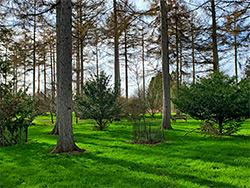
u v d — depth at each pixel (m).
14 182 4.46
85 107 13.90
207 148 7.41
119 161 5.95
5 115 8.65
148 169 5.20
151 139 9.15
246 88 9.97
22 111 9.45
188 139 9.64
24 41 14.97
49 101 20.00
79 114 14.21
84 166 5.51
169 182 4.30
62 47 7.35
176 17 17.34
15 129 9.35
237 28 13.16
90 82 14.00
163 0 14.06
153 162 5.78
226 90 10.02
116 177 4.66
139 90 23.47
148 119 21.75
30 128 16.11
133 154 6.76
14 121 9.14
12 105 8.87
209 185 4.17
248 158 5.96
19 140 9.38
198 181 4.41
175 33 20.05
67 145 7.22
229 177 4.58
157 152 6.98
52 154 6.88
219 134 10.41
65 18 7.40
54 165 5.60
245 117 10.03
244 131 12.19
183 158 6.20
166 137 10.24
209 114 10.22
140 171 5.06
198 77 11.41
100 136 11.12
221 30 13.80
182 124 17.14
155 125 14.42
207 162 5.69
